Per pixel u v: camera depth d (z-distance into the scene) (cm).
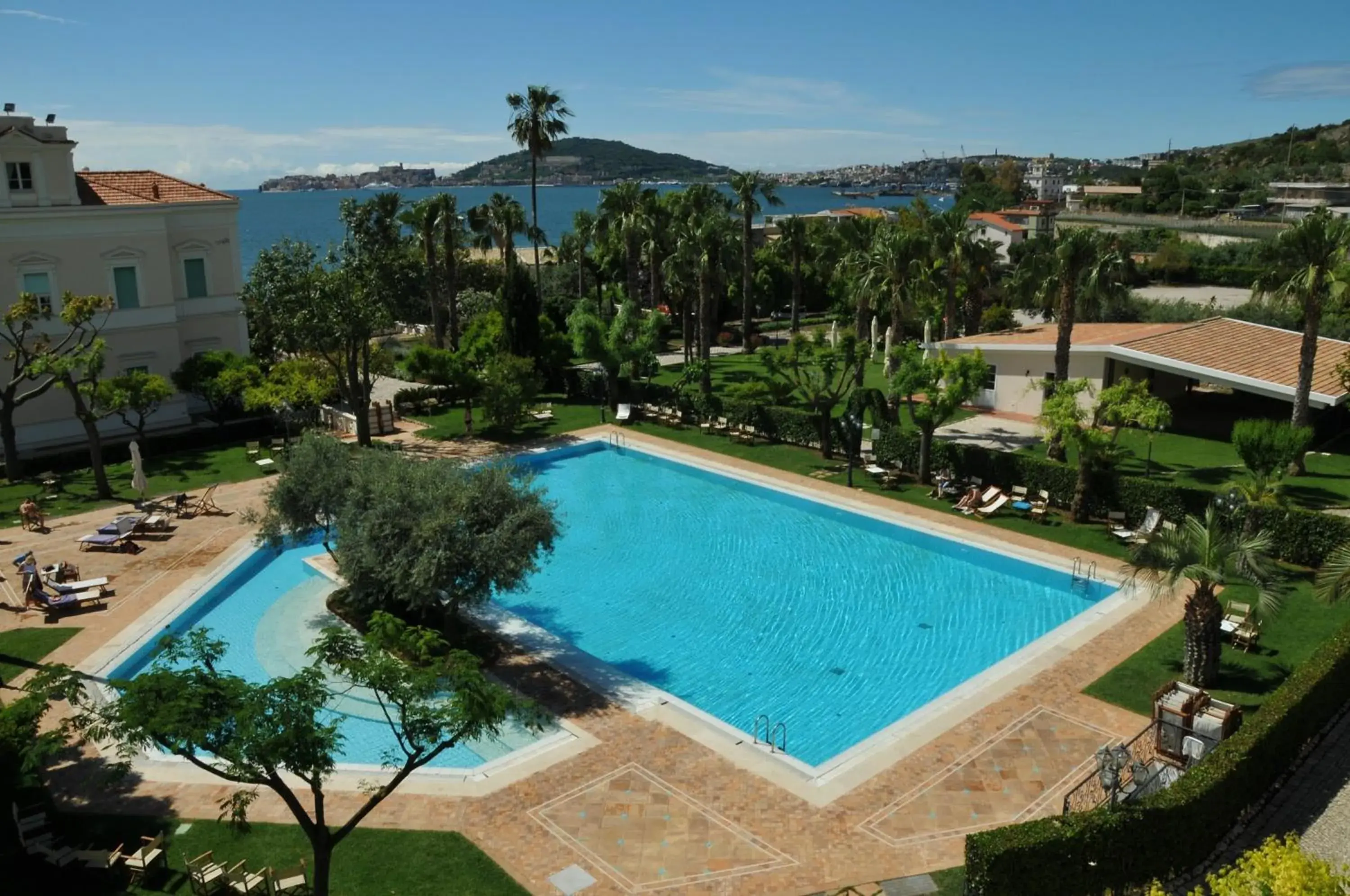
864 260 5022
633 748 1688
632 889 1299
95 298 3200
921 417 3095
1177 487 2634
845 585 2539
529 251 12538
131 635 2178
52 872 1351
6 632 2194
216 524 2947
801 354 4022
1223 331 4050
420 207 5350
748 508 3197
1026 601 2408
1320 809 1419
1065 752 1623
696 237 5028
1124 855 1220
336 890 1306
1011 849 1174
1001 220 10438
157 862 1361
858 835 1414
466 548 1972
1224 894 948
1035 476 2945
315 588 2553
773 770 1606
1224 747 1370
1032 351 3950
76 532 2855
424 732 1174
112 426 3878
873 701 1942
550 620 2356
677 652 2175
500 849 1394
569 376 4822
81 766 1641
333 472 2275
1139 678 1878
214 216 4119
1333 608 2150
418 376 4575
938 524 2855
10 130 3491
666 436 4047
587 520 3089
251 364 3931
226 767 1284
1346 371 3114
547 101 5728
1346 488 2898
